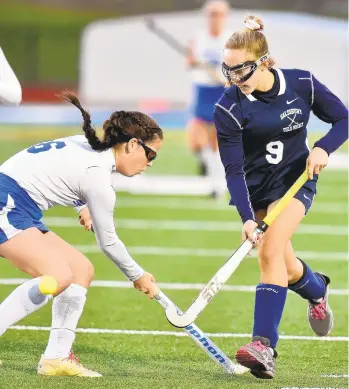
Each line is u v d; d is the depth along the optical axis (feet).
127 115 51.88
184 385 50.98
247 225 53.11
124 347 60.44
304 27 214.28
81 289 52.54
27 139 202.49
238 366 54.44
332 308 73.92
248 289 80.28
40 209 52.21
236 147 54.90
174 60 225.97
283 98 54.49
